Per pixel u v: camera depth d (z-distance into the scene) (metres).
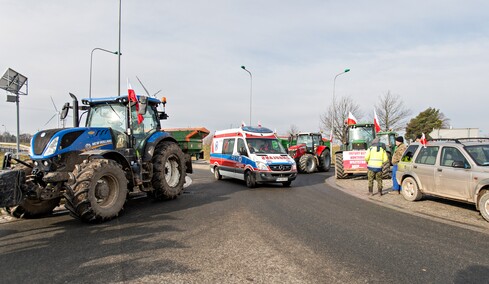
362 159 14.03
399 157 10.32
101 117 8.48
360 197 9.59
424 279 3.71
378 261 4.27
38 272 3.81
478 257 4.45
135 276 3.71
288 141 22.00
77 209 5.87
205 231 5.65
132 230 5.69
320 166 19.61
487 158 7.23
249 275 3.77
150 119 9.14
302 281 3.62
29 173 6.23
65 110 8.17
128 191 7.44
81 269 3.90
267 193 10.23
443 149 8.06
